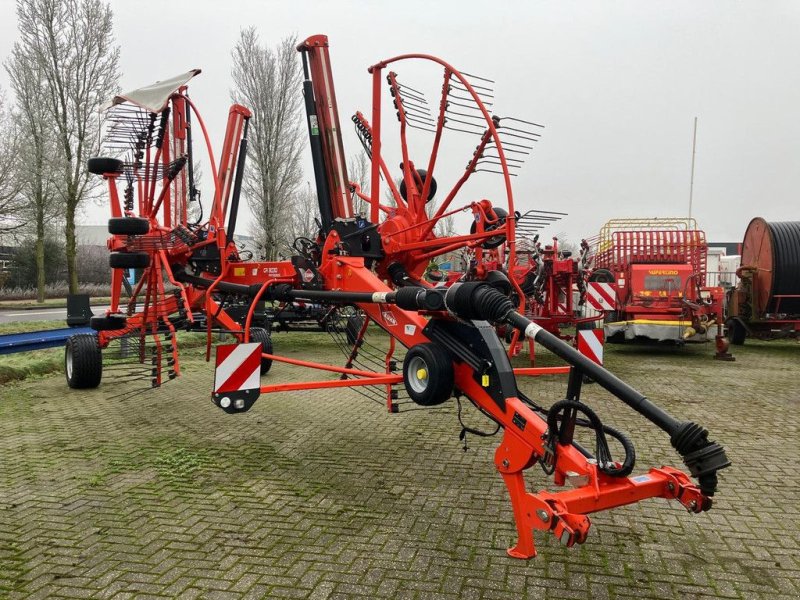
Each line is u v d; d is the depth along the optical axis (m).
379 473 4.89
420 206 7.08
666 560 3.42
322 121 6.73
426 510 4.13
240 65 20.05
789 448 5.54
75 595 3.04
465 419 6.66
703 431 2.84
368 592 3.08
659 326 11.88
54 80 22.67
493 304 3.48
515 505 3.30
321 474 4.86
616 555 3.48
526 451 3.33
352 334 7.07
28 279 37.06
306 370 10.05
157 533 3.77
